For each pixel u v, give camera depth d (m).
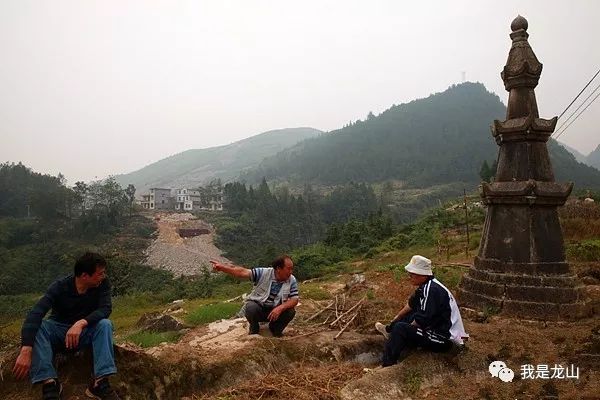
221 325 8.66
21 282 53.12
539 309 7.30
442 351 5.61
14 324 18.80
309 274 20.66
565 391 4.95
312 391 4.84
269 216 90.81
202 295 21.27
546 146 8.10
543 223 7.76
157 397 4.49
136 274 49.25
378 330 6.56
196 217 91.62
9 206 84.50
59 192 77.00
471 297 8.06
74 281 4.25
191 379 4.83
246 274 6.52
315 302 10.36
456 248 19.11
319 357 5.97
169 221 86.44
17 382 4.19
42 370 3.93
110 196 86.06
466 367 5.52
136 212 91.19
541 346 6.09
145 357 4.61
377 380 5.02
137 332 11.16
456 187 126.25
